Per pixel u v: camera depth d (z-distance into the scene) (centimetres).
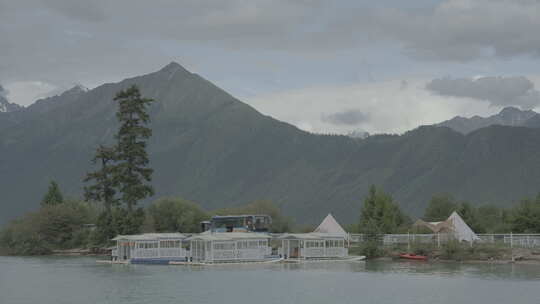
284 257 13762
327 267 11938
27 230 18150
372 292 8519
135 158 17612
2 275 11331
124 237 13750
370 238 13938
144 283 9738
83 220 19050
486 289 8606
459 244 12850
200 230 18688
